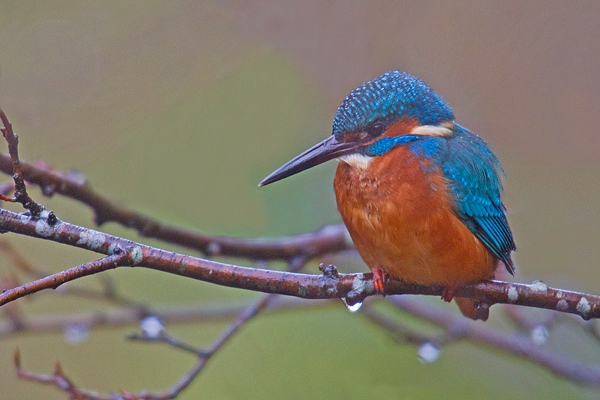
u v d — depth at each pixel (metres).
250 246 9.67
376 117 8.08
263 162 12.26
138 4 11.20
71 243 6.00
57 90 10.70
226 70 11.73
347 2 12.17
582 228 12.77
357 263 12.13
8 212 5.89
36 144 10.62
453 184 7.75
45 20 10.84
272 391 11.17
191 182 12.05
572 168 12.84
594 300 7.27
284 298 10.84
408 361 11.42
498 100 12.78
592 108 12.65
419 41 12.72
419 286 7.93
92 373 12.45
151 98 11.09
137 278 12.79
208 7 11.46
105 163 11.97
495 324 13.38
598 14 12.74
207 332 12.73
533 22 12.84
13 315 10.16
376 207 7.75
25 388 12.31
